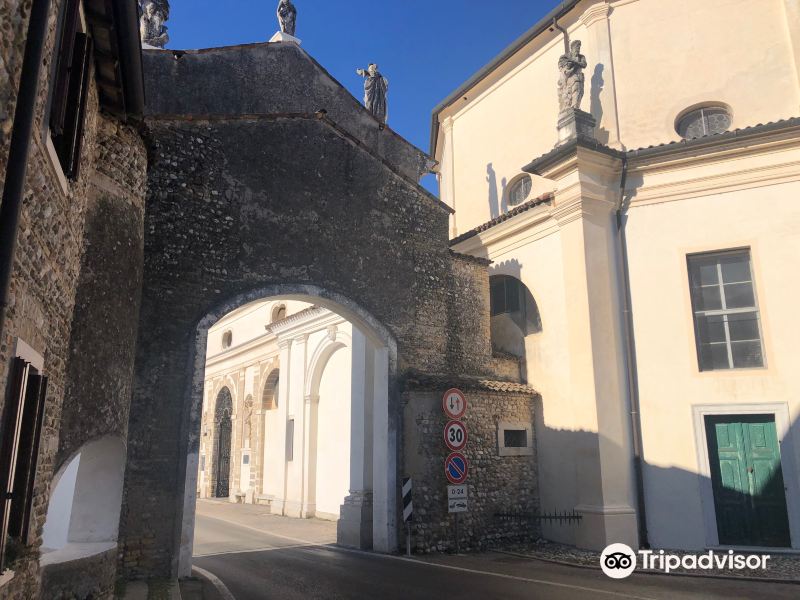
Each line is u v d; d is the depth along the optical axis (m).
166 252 9.75
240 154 10.80
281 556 11.32
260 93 11.75
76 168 5.41
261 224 10.74
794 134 11.72
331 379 19.45
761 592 7.94
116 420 7.05
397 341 12.05
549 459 12.88
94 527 7.30
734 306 12.05
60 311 5.54
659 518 11.63
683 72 14.23
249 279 10.41
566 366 12.91
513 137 17.80
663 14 14.73
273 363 23.91
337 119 12.91
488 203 18.47
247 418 25.94
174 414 9.26
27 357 4.46
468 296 13.45
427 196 13.21
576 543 11.74
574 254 12.76
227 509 22.14
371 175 12.37
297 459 20.06
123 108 7.27
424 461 11.57
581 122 13.25
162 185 9.93
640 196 13.00
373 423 12.78
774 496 11.09
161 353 9.37
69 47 4.93
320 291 11.15
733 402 11.53
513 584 8.45
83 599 6.37
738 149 12.14
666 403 12.01
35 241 4.53
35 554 5.02
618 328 12.56
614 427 11.89
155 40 11.61
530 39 17.09
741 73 13.66
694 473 11.54
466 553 11.34
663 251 12.61
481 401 12.52
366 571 9.56
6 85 3.75
